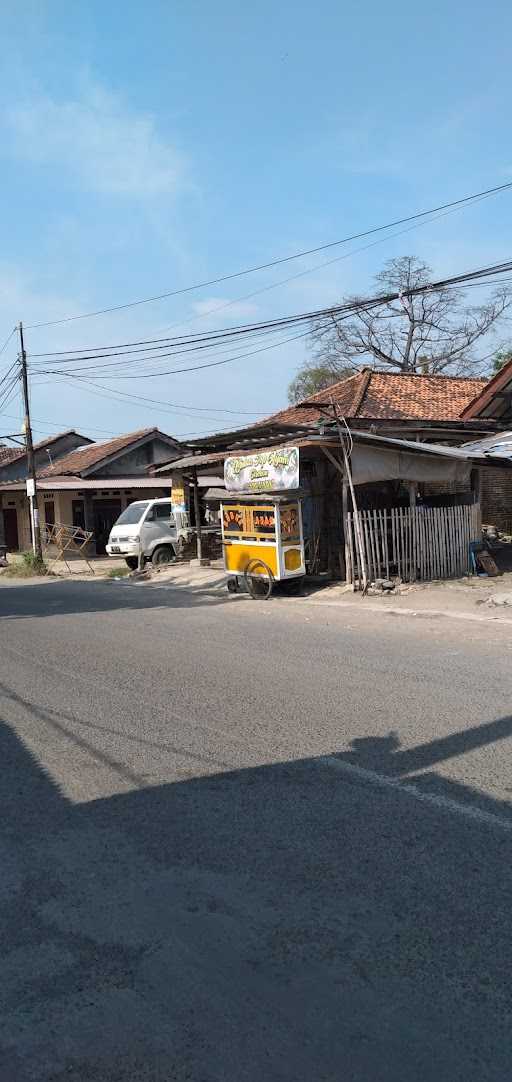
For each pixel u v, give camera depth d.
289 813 4.58
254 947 3.26
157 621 12.70
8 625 12.91
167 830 4.45
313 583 16.38
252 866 3.96
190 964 3.17
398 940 3.25
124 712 6.95
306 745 5.79
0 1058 2.69
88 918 3.57
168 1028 2.80
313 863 3.95
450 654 8.94
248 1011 2.87
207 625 12.03
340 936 3.30
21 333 26.00
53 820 4.70
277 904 3.59
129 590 18.66
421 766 5.25
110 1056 2.68
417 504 17.36
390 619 11.94
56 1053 2.70
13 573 25.88
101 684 8.08
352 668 8.34
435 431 19.98
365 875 3.80
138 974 3.13
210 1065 2.61
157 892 3.76
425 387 25.66
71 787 5.21
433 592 14.28
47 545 33.09
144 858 4.12
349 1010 2.85
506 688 7.24
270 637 10.61
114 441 35.56
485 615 11.74
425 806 4.59
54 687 8.05
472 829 4.26
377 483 16.83
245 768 5.37
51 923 3.54
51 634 11.66
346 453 14.92
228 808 4.71
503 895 3.57
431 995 2.90
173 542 23.78
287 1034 2.74
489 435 20.59
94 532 32.84
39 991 3.05
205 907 3.60
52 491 31.14
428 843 4.11
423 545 15.66
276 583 15.52
